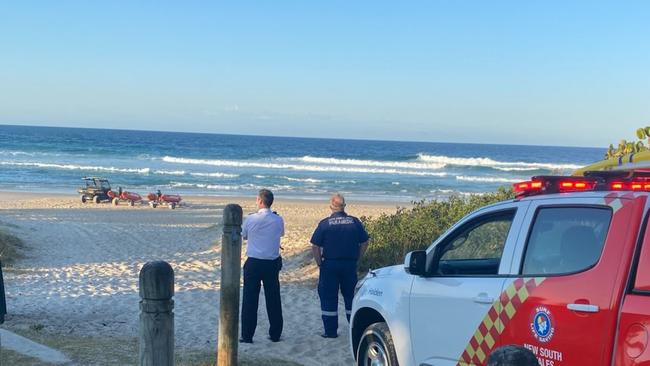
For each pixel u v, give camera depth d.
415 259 5.00
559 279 3.93
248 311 7.92
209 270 13.88
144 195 36.66
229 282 6.26
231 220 6.27
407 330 5.13
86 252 16.36
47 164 58.31
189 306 10.25
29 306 10.12
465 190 44.59
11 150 77.75
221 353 6.30
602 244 3.78
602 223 3.85
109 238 18.86
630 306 3.48
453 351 4.66
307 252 14.73
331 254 8.13
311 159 75.81
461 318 4.59
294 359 7.28
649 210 3.62
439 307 4.80
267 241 7.86
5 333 7.04
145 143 108.81
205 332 8.57
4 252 14.84
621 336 3.49
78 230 20.36
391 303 5.32
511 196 11.19
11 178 45.84
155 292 3.52
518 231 4.39
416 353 5.03
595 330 3.63
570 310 3.78
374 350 5.59
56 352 6.63
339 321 9.20
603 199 3.89
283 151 100.06
